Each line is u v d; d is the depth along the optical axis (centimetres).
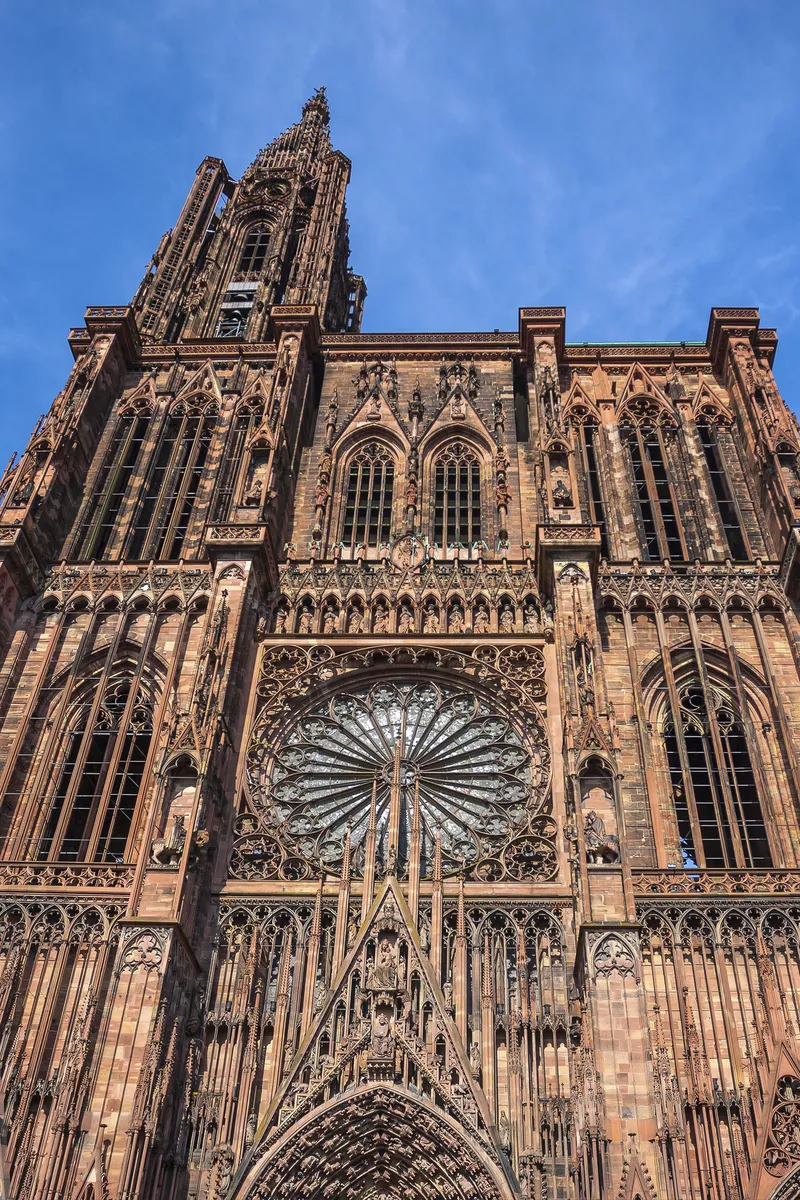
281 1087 3825
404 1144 3753
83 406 6231
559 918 4256
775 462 5597
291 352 6575
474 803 4766
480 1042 3947
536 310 6669
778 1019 3756
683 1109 3634
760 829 4638
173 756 4481
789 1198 3419
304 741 5006
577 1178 3506
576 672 4734
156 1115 3559
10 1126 3656
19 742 4944
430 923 4253
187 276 8094
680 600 5303
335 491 6156
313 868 4509
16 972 4081
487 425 6400
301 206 8750
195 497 6091
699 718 4988
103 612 5447
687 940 4119
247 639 5191
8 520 5494
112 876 4366
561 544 5253
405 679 5216
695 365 6644
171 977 3897
